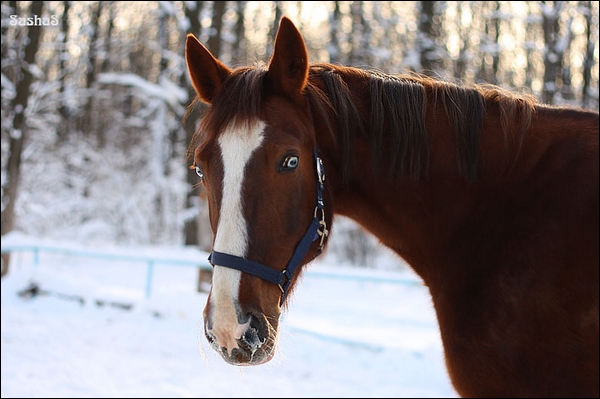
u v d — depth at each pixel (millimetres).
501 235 2150
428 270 2340
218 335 1858
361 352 6059
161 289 9859
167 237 15281
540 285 2020
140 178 15891
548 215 2072
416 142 2285
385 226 2418
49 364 5543
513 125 2252
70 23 14844
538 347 2008
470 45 13578
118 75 12750
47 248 9117
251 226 1930
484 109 2303
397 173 2309
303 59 2117
